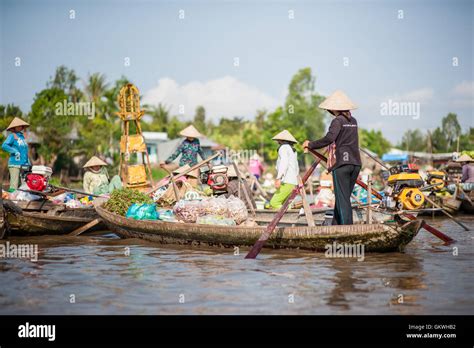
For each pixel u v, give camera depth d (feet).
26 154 38.99
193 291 19.69
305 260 25.29
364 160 130.11
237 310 17.56
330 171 27.43
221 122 252.42
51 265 24.54
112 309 17.76
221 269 23.39
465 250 27.94
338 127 26.89
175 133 208.85
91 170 43.04
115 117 157.48
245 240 27.94
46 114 130.62
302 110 192.54
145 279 21.57
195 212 31.53
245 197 36.58
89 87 162.50
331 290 19.74
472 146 152.56
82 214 37.40
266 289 19.90
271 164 188.14
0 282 21.20
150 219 33.32
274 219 26.78
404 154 132.16
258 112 209.26
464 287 20.10
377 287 20.10
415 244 30.22
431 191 50.52
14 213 32.99
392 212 27.40
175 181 37.83
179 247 29.78
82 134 137.28
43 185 36.06
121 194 35.53
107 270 23.35
